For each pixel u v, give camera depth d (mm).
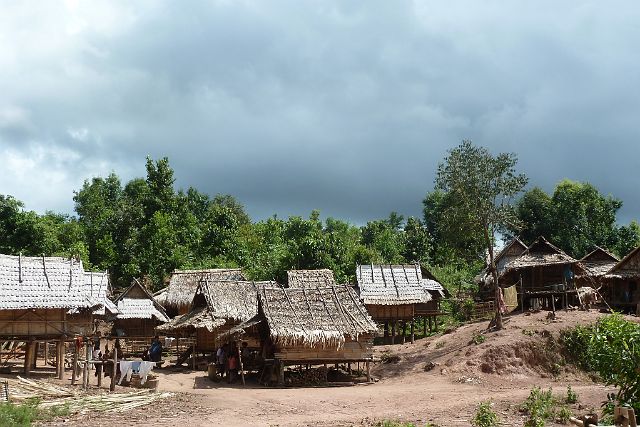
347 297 30328
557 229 61875
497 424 17328
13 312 26578
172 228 62406
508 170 34469
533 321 32438
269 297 29125
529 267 38531
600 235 61062
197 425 17812
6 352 31266
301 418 19188
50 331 27109
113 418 18750
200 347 35938
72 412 19297
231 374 28984
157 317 43531
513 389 24984
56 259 28625
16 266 27203
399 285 43906
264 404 21969
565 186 63938
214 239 63688
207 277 43906
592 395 22250
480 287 54438
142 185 67625
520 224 36344
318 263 53781
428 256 72062
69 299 27328
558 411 18938
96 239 60688
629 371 15141
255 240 67000
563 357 28984
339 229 79438
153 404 21406
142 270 57875
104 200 70750
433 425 17312
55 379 26734
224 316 34750
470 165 34500
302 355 27703
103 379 28031
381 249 68812
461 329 36281
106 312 39969
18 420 17234
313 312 28734
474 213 34531
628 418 12664
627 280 40688
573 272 38625
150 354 35594
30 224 51781
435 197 78812
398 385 27094
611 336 15641
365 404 21969
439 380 27359
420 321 48969
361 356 28422
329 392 25172
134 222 62375
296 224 69000
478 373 27688
